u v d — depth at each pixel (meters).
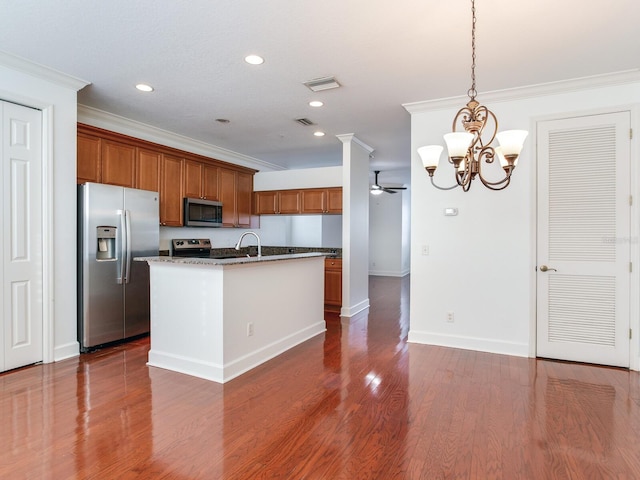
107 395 2.70
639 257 3.23
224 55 2.90
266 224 7.25
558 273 3.49
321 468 1.88
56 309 3.38
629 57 2.88
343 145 5.38
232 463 1.92
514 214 3.62
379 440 2.13
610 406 2.55
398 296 7.22
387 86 3.48
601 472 1.84
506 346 3.67
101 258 3.84
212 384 2.92
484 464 1.91
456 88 3.51
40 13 2.35
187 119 4.53
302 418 2.38
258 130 5.03
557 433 2.21
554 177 3.48
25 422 2.29
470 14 2.33
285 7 2.28
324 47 2.76
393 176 8.98
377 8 2.28
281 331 3.79
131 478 1.79
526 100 3.56
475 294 3.79
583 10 2.27
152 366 3.31
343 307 5.46
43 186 3.26
